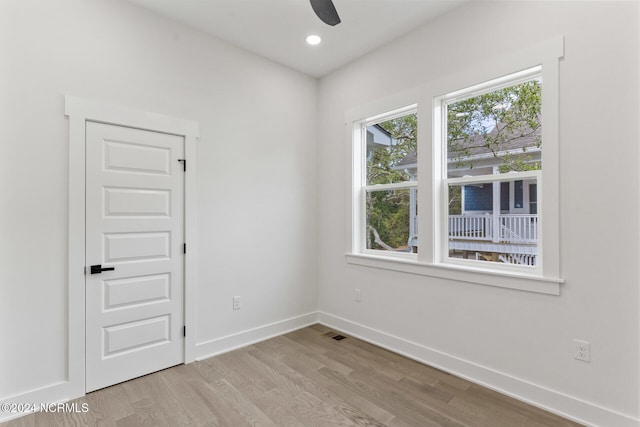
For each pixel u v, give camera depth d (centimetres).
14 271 202
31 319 207
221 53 300
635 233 178
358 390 232
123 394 227
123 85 244
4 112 199
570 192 199
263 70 332
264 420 199
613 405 184
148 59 256
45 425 193
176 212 271
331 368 266
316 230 382
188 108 278
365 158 346
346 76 347
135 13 250
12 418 199
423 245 278
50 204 214
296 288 362
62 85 218
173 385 239
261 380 247
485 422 196
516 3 221
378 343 314
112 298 238
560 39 201
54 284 215
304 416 203
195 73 283
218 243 297
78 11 225
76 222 223
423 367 268
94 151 231
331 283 368
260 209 330
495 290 233
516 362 222
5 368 199
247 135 319
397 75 298
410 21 272
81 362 224
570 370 199
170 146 268
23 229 204
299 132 365
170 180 268
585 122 193
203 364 273
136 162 249
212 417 202
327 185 372
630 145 179
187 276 276
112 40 239
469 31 246
